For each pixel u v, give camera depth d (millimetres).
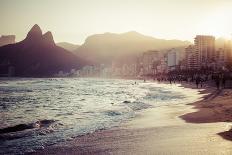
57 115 24203
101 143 11969
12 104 38406
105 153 10156
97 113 24688
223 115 19453
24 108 31891
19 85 130250
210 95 45500
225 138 11078
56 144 12195
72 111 27234
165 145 10711
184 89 73688
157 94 54125
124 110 26656
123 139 12602
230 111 21375
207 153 9062
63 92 72688
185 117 19562
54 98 50281
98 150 10695
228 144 10078
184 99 39469
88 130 15719
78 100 44094
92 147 11273
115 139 12719
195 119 18344
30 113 26438
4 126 18375
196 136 11945
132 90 78500
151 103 34188
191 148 9859
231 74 137625
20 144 12367
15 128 17094
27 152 10922
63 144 12141
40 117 23188
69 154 10359
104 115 23141
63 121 19812
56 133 15031
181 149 9859
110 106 31766
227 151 9156
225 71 163125
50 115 24406
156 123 17469
